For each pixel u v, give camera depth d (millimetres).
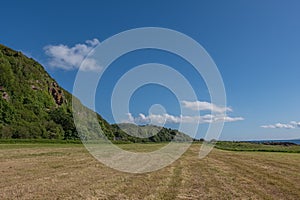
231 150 53281
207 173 21297
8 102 85062
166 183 16938
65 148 41969
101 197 13266
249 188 15609
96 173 20109
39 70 113688
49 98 102125
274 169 23484
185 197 13586
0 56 100000
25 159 26828
